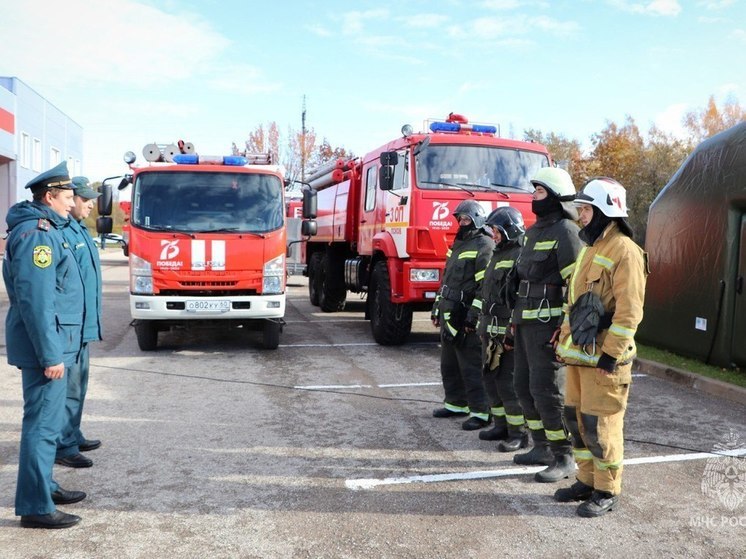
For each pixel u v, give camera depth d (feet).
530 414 15.38
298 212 60.13
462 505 13.26
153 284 27.40
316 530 12.11
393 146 30.66
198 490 13.94
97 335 15.08
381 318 31.07
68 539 11.71
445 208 27.76
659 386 23.34
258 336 34.88
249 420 19.11
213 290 27.96
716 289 24.91
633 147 112.06
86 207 14.60
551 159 29.86
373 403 21.11
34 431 12.02
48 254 11.83
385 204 31.27
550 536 11.91
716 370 24.27
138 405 20.68
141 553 11.21
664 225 28.27
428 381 24.30
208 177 28.76
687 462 15.70
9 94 112.98
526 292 14.57
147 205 27.91
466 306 18.17
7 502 13.23
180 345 31.78
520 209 28.35
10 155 113.91
